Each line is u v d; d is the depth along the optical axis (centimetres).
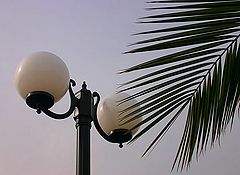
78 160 371
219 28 177
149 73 188
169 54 182
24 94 385
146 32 178
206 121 197
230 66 189
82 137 380
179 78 191
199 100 196
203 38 178
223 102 193
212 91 194
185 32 177
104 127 407
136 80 190
